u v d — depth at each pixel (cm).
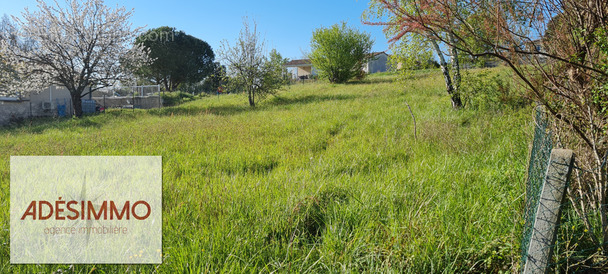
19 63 1983
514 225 310
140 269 287
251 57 2291
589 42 294
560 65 319
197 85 4784
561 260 279
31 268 288
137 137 1045
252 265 302
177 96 3409
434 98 1602
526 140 610
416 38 1133
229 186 483
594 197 326
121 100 3061
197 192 470
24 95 2131
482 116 1005
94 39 2183
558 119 332
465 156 625
